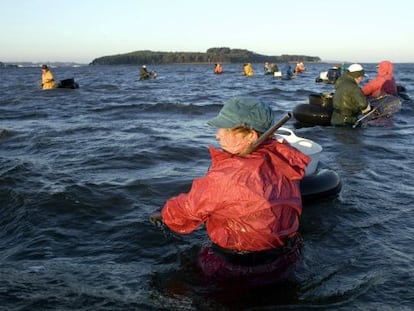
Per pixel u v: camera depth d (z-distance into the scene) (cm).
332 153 744
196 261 360
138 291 318
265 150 322
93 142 841
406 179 586
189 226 343
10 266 359
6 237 428
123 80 3772
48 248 392
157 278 336
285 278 330
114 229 429
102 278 336
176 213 337
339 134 925
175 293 315
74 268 353
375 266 350
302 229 424
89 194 519
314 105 1071
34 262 366
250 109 319
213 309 296
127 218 454
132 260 368
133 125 1071
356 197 509
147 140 852
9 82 3416
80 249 390
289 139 514
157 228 425
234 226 324
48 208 480
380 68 1229
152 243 398
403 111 1237
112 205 490
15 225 450
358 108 1017
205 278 333
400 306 295
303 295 311
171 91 2298
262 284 322
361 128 1001
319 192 485
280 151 329
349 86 1010
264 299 306
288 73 3494
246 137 320
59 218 457
